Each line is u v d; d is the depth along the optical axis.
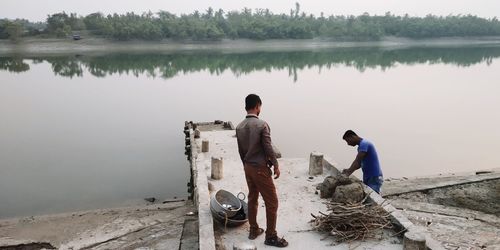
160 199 13.34
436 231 8.67
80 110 28.44
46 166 16.53
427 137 21.42
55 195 13.55
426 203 10.36
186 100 32.69
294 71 57.47
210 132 17.69
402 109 29.47
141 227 10.65
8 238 10.34
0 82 43.16
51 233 10.64
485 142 20.45
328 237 6.83
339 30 136.88
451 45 138.38
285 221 7.42
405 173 15.80
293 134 21.58
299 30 128.25
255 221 6.75
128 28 106.38
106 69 57.75
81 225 11.09
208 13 151.75
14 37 99.19
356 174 15.48
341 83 44.78
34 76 48.81
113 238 10.02
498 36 160.12
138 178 15.25
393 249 6.40
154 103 31.31
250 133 6.28
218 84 43.19
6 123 24.14
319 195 8.59
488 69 62.44
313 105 30.80
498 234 8.61
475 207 10.70
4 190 13.97
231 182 9.81
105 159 17.52
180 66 62.91
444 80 48.19
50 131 22.27
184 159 17.64
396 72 57.47
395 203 10.30
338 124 24.12
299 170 10.34
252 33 122.69
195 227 9.39
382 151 18.80
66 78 47.69
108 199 13.23
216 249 6.49
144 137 21.25
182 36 113.69
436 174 14.92
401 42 142.62
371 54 96.06
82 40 105.50
